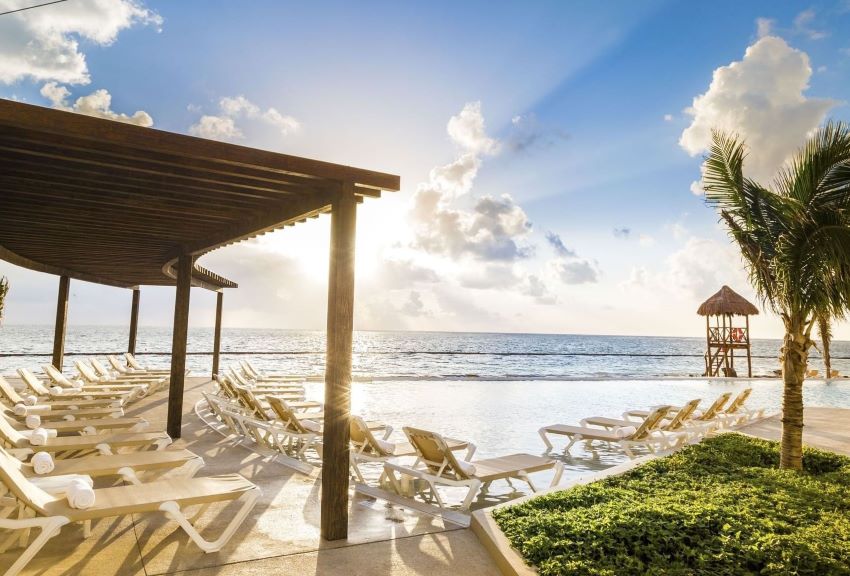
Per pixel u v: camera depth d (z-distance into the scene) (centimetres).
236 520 362
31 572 319
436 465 525
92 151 355
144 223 634
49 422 633
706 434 868
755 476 559
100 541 372
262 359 4191
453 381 2030
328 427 399
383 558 359
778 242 585
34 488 332
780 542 346
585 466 747
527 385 1994
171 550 360
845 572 314
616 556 329
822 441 897
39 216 602
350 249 411
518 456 600
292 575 328
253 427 751
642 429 760
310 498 493
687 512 401
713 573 313
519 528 378
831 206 574
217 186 451
